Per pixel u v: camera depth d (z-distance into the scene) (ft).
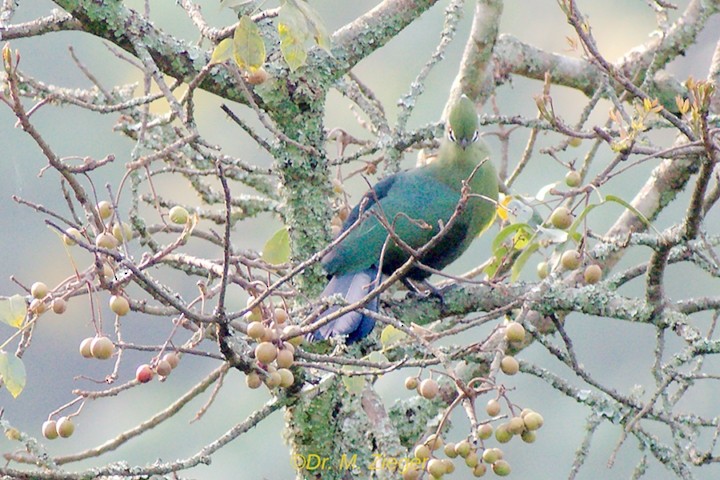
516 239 28.91
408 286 34.83
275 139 31.48
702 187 24.50
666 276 57.82
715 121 29.99
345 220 35.04
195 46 30.55
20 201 23.03
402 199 35.42
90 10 28.73
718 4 40.40
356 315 29.07
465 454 24.48
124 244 24.43
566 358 29.30
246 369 23.47
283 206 32.99
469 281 23.61
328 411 30.76
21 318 22.47
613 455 25.22
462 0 34.06
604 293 29.68
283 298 26.50
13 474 23.75
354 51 32.09
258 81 27.35
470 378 33.94
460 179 36.19
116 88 34.71
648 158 23.76
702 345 28.12
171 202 34.76
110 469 24.68
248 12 29.04
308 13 24.36
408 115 34.47
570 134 24.39
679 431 28.55
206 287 27.09
